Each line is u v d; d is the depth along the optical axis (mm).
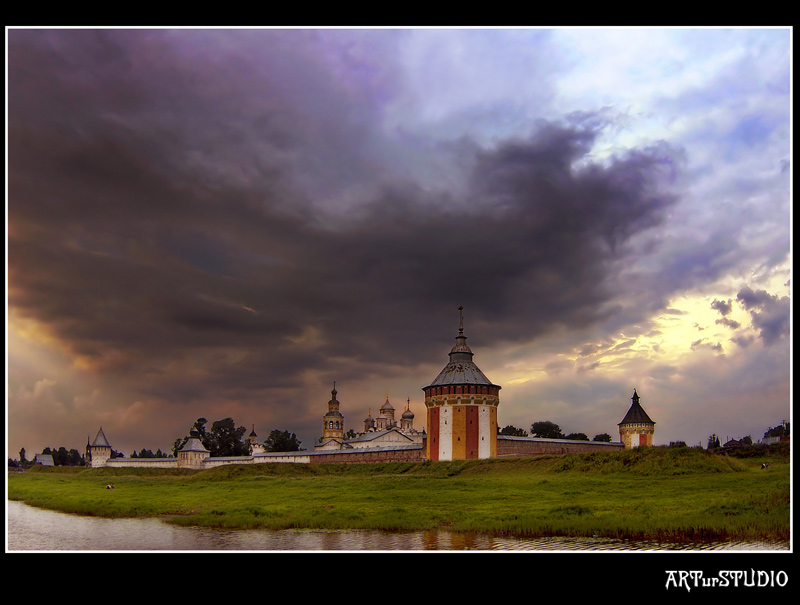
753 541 33594
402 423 161875
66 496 81938
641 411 127438
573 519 40812
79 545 40156
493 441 100188
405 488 69188
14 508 70750
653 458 66688
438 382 102562
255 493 72312
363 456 112688
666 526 36719
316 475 101688
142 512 59406
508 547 34125
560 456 78625
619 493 53281
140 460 155000
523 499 53094
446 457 98312
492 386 101562
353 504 55969
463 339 105938
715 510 41000
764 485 51094
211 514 52031
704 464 63062
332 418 170625
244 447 186125
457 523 42656
